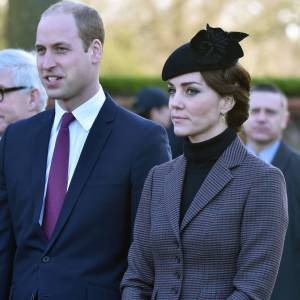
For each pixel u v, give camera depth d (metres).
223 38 7.81
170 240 7.80
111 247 8.59
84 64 8.68
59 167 8.79
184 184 7.98
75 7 8.73
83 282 8.42
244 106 7.98
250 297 7.39
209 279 7.58
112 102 9.04
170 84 7.93
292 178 12.17
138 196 8.57
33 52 11.41
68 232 8.51
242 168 7.74
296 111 38.38
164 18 56.09
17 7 22.97
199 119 7.77
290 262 11.83
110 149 8.71
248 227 7.58
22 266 8.79
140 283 8.15
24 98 10.52
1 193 9.11
